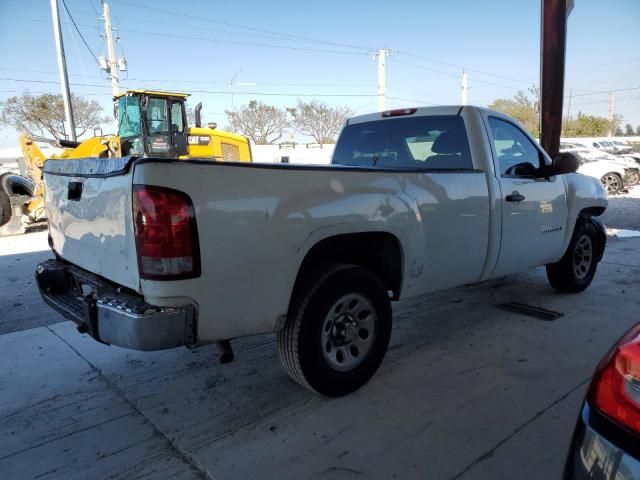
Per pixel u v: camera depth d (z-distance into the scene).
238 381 3.63
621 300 5.38
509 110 53.19
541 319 4.84
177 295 2.51
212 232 2.57
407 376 3.66
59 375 3.78
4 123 37.47
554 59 8.52
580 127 60.34
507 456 2.69
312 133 55.28
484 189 4.07
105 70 32.00
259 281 2.77
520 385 3.49
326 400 3.32
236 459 2.71
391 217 3.36
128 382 3.64
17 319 5.16
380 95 39.97
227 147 15.58
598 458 1.49
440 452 2.74
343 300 3.23
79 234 3.22
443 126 4.36
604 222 11.34
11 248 9.64
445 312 5.12
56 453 2.80
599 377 1.62
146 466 2.68
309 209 2.94
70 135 20.81
